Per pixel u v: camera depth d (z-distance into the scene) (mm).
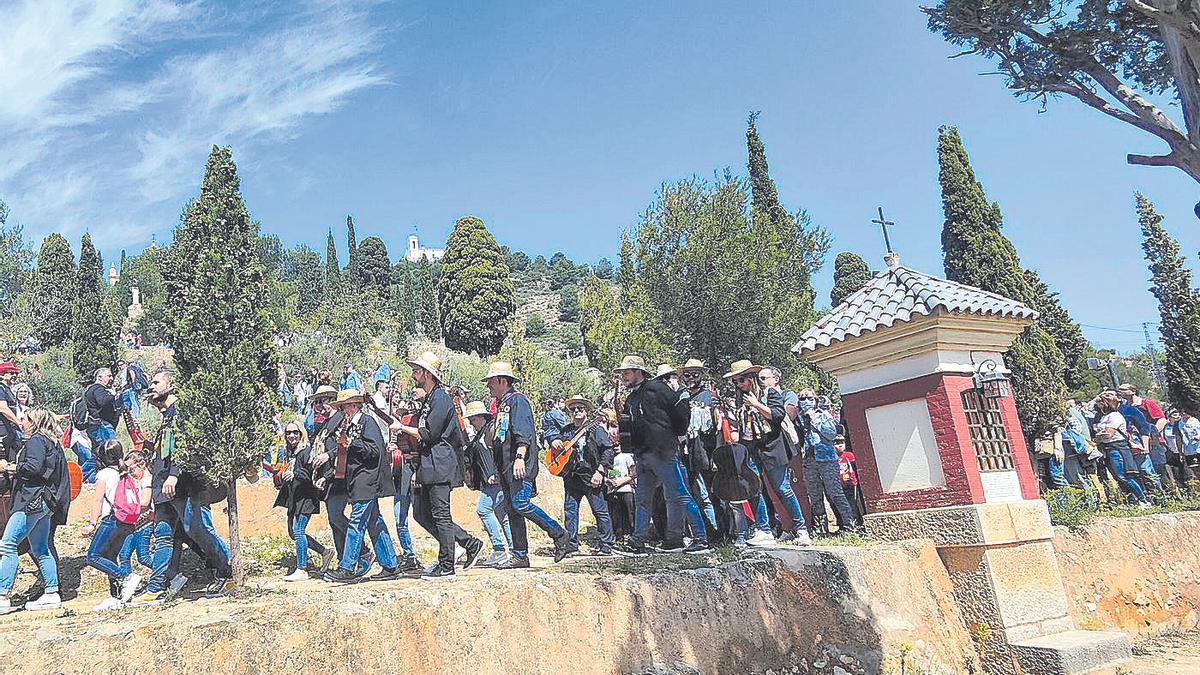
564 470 10016
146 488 7777
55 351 35812
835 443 10906
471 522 12859
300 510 8875
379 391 13188
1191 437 14219
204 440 6988
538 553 10211
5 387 8859
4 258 37531
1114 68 7766
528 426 8227
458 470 7988
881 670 7449
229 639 5168
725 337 21422
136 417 13180
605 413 11125
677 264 21766
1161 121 6574
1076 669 7637
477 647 5961
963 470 8375
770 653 7125
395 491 8508
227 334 7406
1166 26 5988
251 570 9648
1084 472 13453
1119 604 9578
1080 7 7484
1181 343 21797
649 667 6512
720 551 8281
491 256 55156
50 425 7586
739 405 9773
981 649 8164
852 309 9711
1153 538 10562
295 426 9773
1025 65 7719
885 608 7941
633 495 10695
